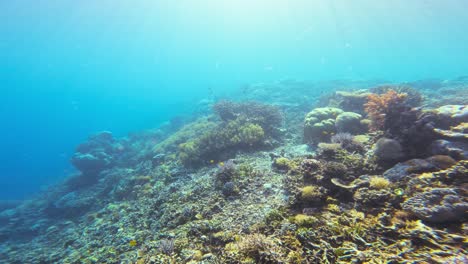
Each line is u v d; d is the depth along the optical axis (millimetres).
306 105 20125
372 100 8086
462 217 3252
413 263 2812
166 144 17047
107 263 5656
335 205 4594
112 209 10266
